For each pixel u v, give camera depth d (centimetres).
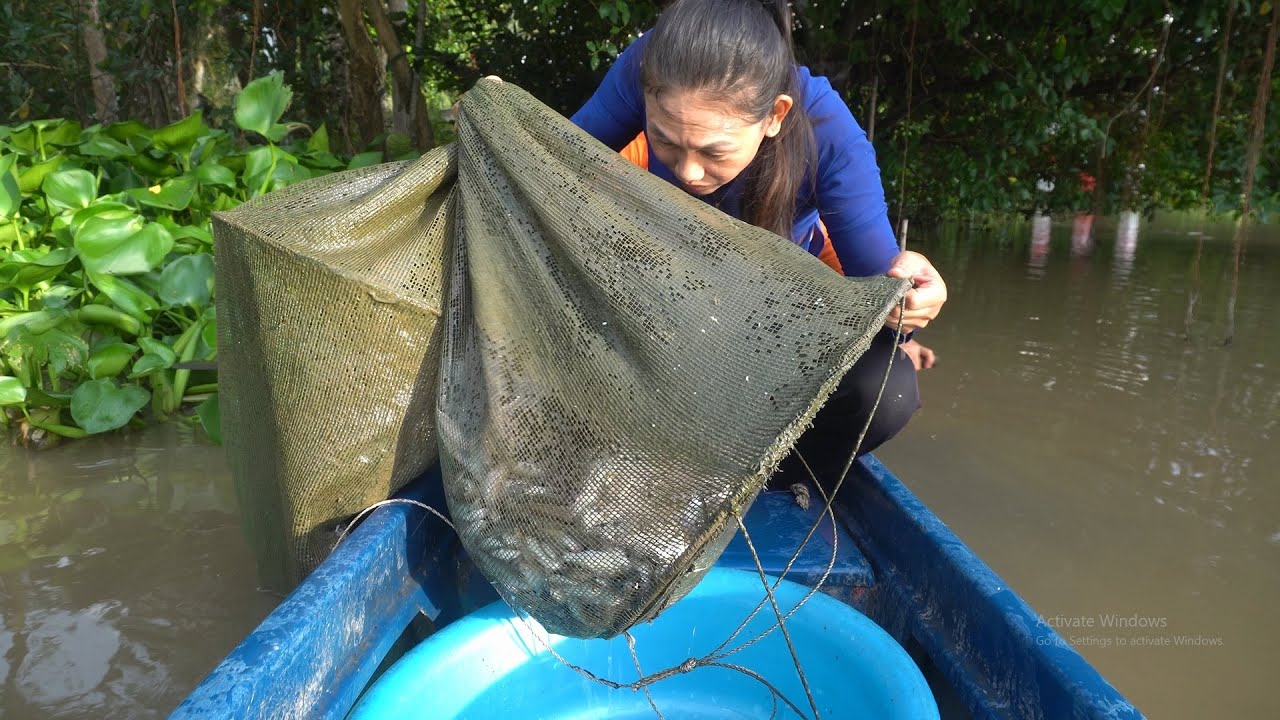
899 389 189
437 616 163
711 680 146
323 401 155
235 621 193
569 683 142
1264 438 339
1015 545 252
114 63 822
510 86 162
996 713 119
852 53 540
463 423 143
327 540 168
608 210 140
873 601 165
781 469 205
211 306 325
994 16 540
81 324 312
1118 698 101
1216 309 600
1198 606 221
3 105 924
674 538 122
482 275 145
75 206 351
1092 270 798
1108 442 336
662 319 131
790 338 125
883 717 120
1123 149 657
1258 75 545
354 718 116
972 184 613
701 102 142
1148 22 525
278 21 804
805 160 171
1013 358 462
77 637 186
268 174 380
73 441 304
